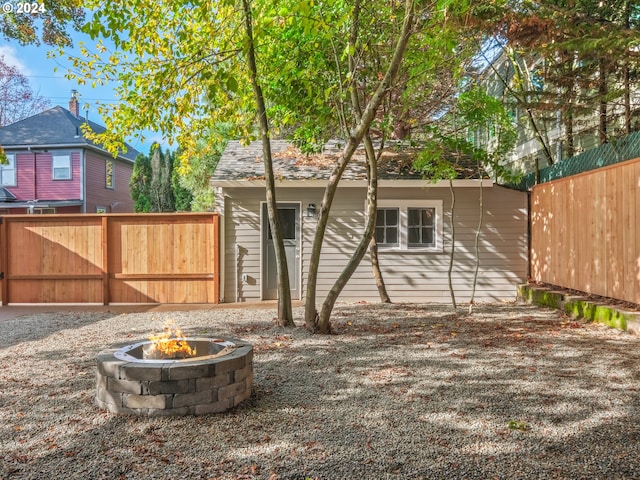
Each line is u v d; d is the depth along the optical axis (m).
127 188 26.67
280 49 7.58
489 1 7.19
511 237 10.55
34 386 4.55
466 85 11.40
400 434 3.41
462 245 10.49
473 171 10.61
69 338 6.74
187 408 3.74
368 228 7.06
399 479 2.79
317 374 4.90
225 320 8.02
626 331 6.76
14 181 21.78
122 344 4.48
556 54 9.91
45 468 2.94
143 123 6.93
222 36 7.51
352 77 6.85
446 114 11.30
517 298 10.41
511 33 8.20
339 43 7.48
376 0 7.52
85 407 3.95
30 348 6.16
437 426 3.55
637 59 8.13
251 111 8.40
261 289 10.35
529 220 10.55
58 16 8.89
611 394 4.23
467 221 10.50
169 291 10.22
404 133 11.59
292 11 6.12
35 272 10.23
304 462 2.99
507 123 8.76
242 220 10.35
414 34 7.20
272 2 6.36
